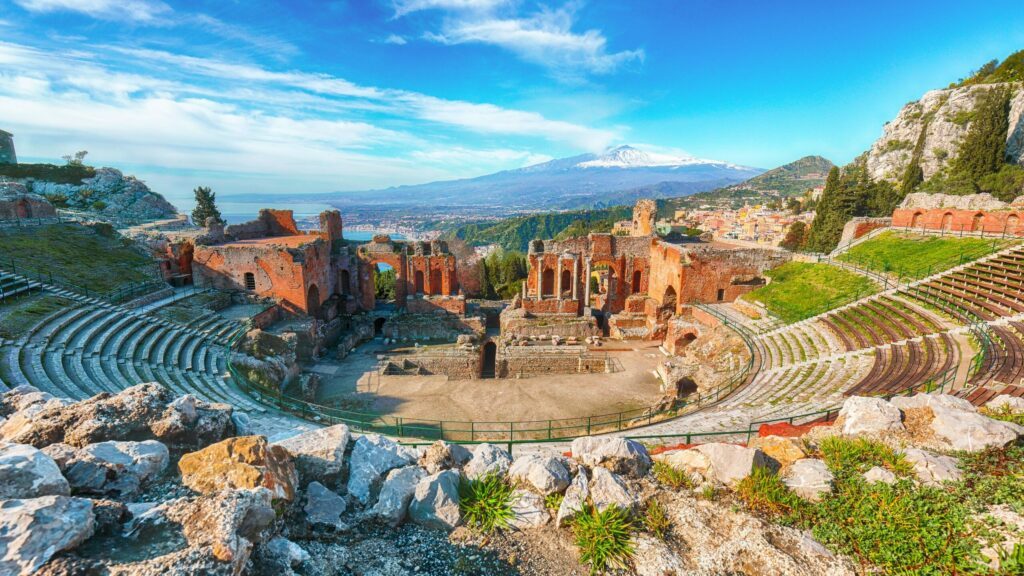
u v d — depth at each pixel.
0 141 86.12
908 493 8.59
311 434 10.52
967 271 32.91
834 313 34.97
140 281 40.31
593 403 32.94
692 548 8.23
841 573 7.29
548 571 7.90
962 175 70.12
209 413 10.25
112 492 7.29
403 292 52.81
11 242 37.00
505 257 86.00
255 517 6.47
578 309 51.25
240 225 52.28
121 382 22.92
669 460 10.78
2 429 8.98
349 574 7.41
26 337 24.16
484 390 35.03
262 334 34.72
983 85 87.75
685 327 43.38
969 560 7.02
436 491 8.99
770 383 27.78
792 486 9.30
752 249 48.16
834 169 71.94
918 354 24.59
